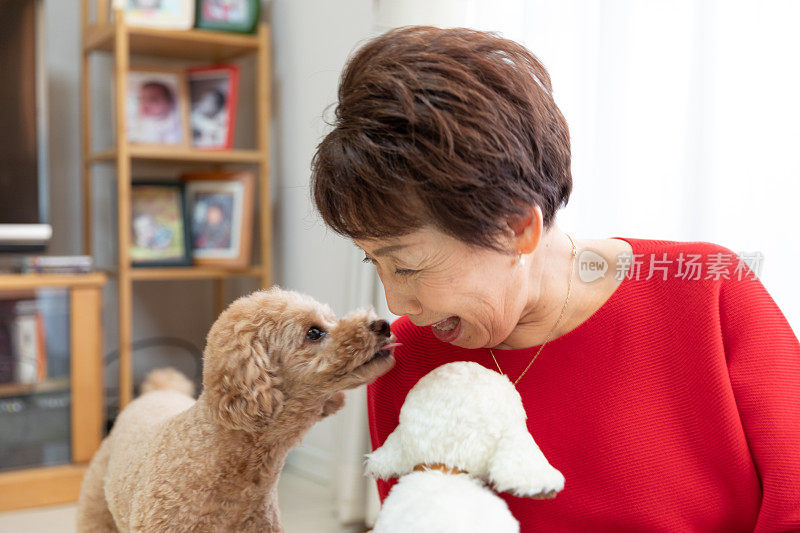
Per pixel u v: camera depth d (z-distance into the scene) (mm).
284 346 1068
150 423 1320
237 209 2656
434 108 603
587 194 1458
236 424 1039
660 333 763
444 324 750
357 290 2115
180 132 2666
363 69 652
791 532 702
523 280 706
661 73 1305
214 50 2730
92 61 2824
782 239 1129
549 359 780
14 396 2289
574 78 1471
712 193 1225
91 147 2799
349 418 2115
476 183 610
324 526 2113
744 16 1180
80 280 2307
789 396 722
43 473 2275
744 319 754
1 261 2527
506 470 623
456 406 662
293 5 2732
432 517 589
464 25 1817
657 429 748
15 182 2479
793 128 1118
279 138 2852
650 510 744
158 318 2971
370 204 631
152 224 2617
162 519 1104
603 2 1389
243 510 1160
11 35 2445
